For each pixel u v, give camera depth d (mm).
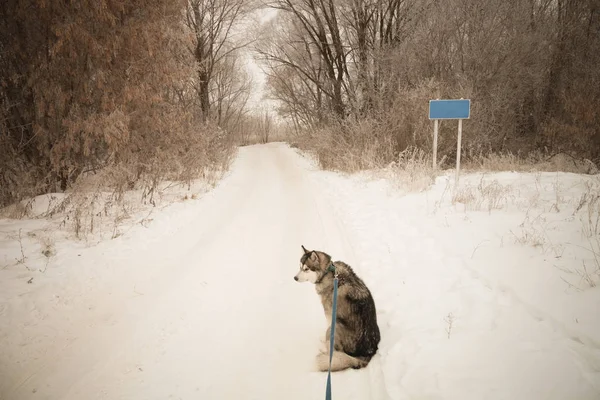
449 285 4805
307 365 3941
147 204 10336
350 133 15508
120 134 9578
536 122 16750
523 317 3854
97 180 9219
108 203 9344
